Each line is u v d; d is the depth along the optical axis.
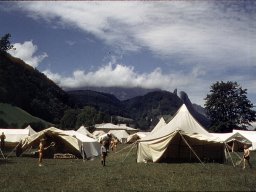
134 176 21.77
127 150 56.22
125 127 133.50
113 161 33.75
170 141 31.92
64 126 151.38
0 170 24.66
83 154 36.62
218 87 113.75
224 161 33.09
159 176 21.72
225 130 113.50
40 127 120.88
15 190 16.69
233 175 22.56
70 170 25.22
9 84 161.88
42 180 20.02
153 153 32.09
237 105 112.62
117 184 18.67
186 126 32.94
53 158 37.31
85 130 65.62
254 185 18.55
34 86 184.00
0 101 142.88
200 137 32.19
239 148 53.75
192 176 21.72
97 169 25.88
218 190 16.61
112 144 54.59
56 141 38.97
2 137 45.34
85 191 16.69
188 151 34.59
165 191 16.48
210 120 116.00
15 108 142.88
